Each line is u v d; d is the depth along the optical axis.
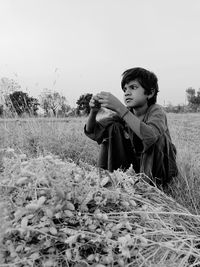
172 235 1.79
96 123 2.86
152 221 1.80
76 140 4.10
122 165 2.81
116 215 1.80
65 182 1.72
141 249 1.57
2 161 2.12
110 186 2.04
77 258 1.45
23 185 1.81
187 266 1.67
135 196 2.04
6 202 1.61
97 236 1.54
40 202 1.55
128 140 2.82
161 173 2.68
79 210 1.69
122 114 2.56
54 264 1.43
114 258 1.53
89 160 3.57
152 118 2.68
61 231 1.57
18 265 1.42
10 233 1.49
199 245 1.88
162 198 2.31
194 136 5.91
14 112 4.61
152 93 2.82
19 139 3.74
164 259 1.63
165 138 2.69
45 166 1.85
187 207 2.38
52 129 4.17
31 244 1.53
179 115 11.71
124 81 2.79
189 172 2.93
